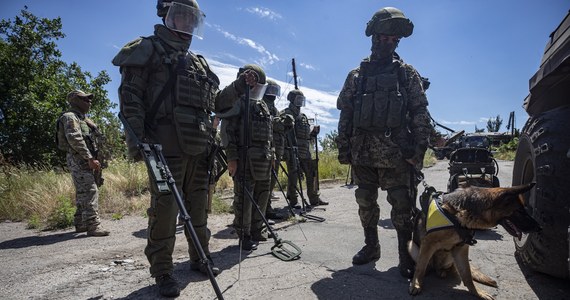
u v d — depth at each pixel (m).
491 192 2.45
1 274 3.14
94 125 4.93
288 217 5.59
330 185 10.24
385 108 2.99
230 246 4.07
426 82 5.32
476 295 2.56
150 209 2.66
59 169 9.98
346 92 3.36
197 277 3.02
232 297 2.62
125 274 3.11
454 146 21.09
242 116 3.99
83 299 2.61
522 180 3.01
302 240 4.24
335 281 2.91
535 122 2.64
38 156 17.72
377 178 3.29
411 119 3.06
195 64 2.82
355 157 3.17
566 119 2.38
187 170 2.94
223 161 3.83
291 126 5.58
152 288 2.79
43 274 3.12
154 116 2.62
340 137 3.35
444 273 2.92
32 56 19.78
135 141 2.35
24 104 17.75
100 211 6.13
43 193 6.30
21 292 2.74
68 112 4.61
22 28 19.20
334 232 4.60
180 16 2.59
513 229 2.36
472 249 3.65
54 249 3.97
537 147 2.48
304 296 2.63
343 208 6.43
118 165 9.23
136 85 2.54
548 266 2.46
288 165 6.50
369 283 2.87
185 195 3.02
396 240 4.16
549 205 2.35
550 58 2.28
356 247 3.91
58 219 5.20
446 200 2.65
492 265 3.18
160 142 2.62
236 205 4.00
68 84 20.41
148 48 2.57
